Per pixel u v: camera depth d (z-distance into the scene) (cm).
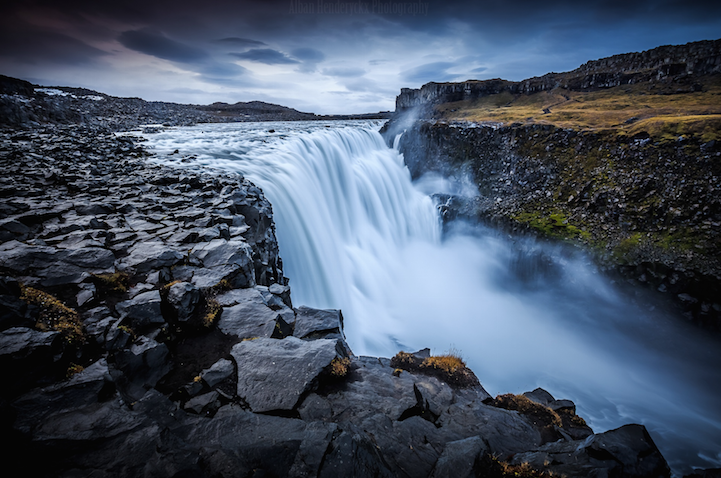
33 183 1597
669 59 7075
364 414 674
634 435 617
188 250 1085
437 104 8862
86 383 562
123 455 452
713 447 2000
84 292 794
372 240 3578
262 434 549
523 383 2473
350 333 2317
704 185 3192
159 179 1819
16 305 630
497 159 4778
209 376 682
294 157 3105
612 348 2988
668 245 3006
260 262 1371
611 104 6384
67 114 5016
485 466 566
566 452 625
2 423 464
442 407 784
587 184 3834
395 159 5525
